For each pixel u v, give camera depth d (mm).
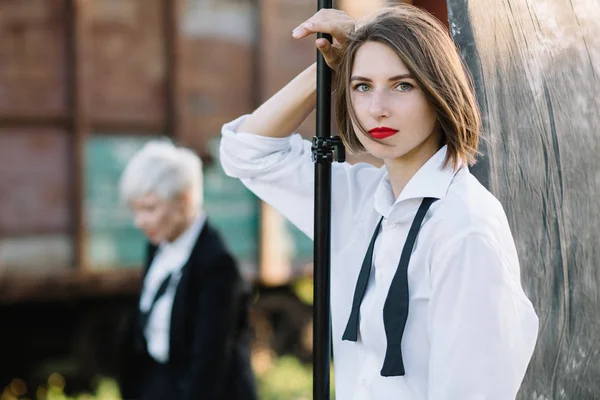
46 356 6871
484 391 1421
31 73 5832
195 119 6609
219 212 6730
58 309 6730
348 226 1815
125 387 3234
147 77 6379
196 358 2928
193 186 3166
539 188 1751
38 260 5871
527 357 1481
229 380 3016
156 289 3168
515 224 1722
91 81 6074
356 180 1850
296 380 5828
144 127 6379
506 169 1721
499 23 1721
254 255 6930
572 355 1781
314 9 7277
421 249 1511
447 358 1443
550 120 1762
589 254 1793
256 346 7051
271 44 6988
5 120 5723
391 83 1513
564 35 1782
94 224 6098
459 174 1555
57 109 5945
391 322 1522
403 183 1626
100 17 6125
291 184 1915
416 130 1521
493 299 1427
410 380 1534
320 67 1695
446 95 1496
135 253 6281
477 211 1472
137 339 3180
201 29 6629
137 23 6309
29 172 5836
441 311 1462
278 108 1889
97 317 6504
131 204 3154
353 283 1755
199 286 3031
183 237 3162
